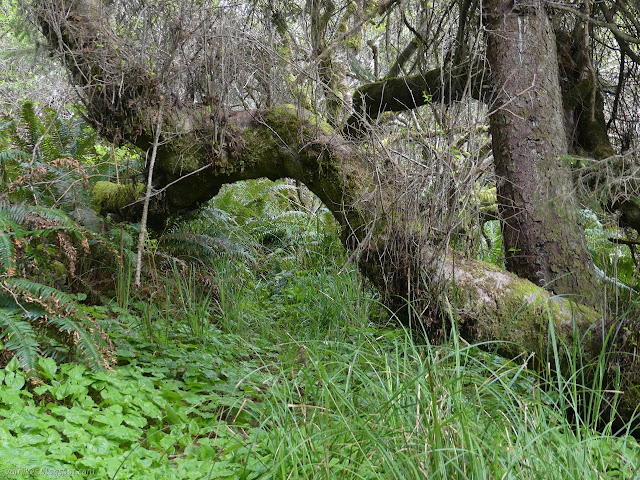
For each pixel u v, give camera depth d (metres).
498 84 4.83
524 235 4.60
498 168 4.84
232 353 4.56
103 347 3.57
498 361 4.05
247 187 8.40
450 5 5.88
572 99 5.29
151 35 4.91
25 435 2.71
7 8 6.63
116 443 2.97
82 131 6.16
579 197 4.39
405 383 3.07
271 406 3.05
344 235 4.84
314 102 5.09
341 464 2.66
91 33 4.83
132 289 5.05
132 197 5.73
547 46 4.84
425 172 4.18
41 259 4.22
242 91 5.19
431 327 4.18
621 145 5.56
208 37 4.86
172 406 3.48
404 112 7.16
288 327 5.39
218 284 5.62
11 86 7.13
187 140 5.12
